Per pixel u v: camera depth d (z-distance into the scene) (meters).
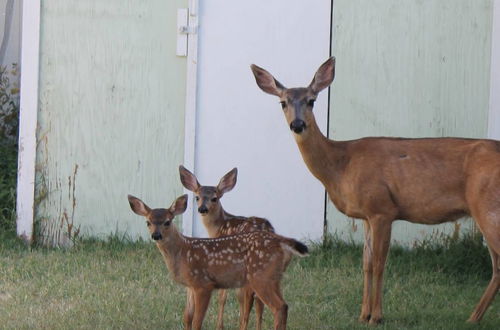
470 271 10.88
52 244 11.85
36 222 11.84
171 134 11.75
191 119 11.62
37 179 11.84
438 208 9.12
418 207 9.16
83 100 11.78
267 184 11.63
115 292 9.69
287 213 11.63
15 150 12.91
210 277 8.22
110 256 11.15
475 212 8.91
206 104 11.63
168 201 11.80
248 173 11.64
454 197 9.08
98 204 11.85
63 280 10.13
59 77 11.77
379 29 11.52
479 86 11.45
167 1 11.65
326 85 9.29
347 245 11.52
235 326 8.88
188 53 11.60
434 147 9.17
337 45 11.56
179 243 8.26
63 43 11.74
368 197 9.15
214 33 11.59
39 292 9.71
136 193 11.83
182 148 11.75
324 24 11.53
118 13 11.70
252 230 8.81
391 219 9.20
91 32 11.74
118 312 9.00
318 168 9.33
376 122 11.59
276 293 8.07
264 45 11.56
